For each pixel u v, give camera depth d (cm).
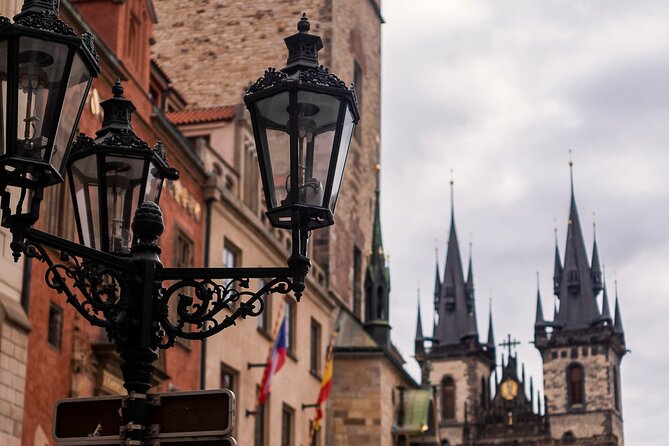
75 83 1159
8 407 3027
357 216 7806
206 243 4728
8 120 1102
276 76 1271
